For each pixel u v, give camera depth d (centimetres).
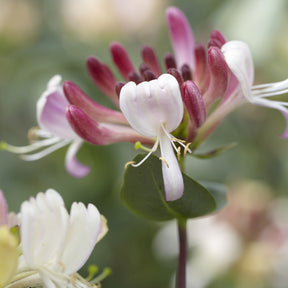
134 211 40
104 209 61
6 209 37
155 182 39
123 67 41
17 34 63
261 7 52
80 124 39
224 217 61
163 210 40
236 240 60
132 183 39
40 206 37
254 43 52
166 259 63
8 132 63
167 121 38
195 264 60
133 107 38
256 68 55
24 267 37
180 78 39
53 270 37
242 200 61
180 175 37
